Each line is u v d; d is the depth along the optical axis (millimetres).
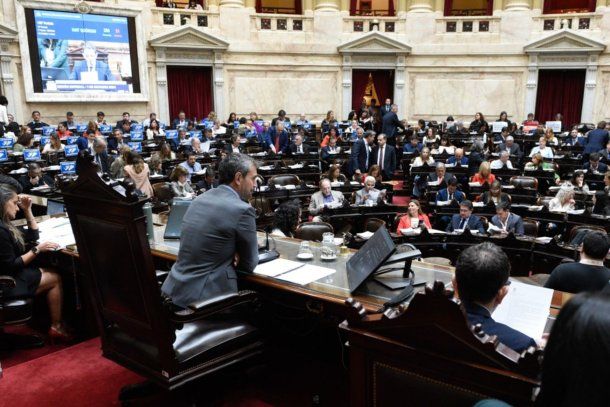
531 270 4812
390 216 6711
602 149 10953
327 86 17062
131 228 2162
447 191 7527
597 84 16047
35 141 11055
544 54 16141
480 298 1731
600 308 885
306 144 12227
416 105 17172
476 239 4934
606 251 3199
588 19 15945
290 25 16750
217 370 2527
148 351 2449
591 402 860
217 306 2426
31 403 2842
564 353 896
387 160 10070
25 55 13539
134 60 15062
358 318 1632
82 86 14383
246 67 16500
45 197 6234
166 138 12320
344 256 3045
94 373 3166
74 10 13938
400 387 1576
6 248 3387
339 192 7375
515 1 16266
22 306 3406
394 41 16453
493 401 1070
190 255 2596
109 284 2432
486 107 16844
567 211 6535
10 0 13312
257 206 6480
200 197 2701
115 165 7984
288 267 2811
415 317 1492
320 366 3189
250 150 11664
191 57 15805
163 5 15875
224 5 16094
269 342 3303
